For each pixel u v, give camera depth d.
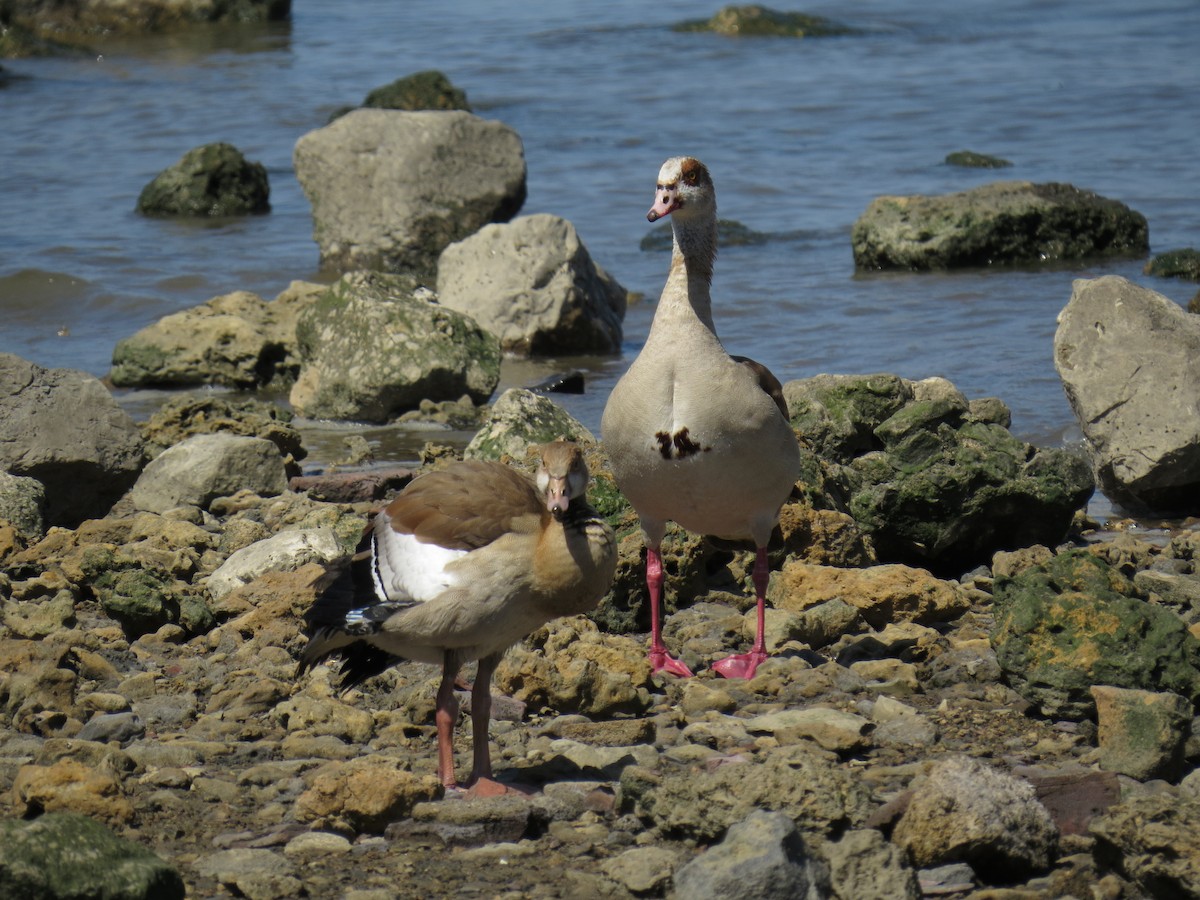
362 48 62.97
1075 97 47.03
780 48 59.91
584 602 8.38
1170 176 36.38
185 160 36.94
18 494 14.16
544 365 24.22
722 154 41.06
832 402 15.69
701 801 7.81
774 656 11.21
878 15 68.31
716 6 72.62
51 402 15.38
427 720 9.89
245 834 8.03
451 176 32.12
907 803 7.81
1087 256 30.45
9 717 9.84
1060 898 7.25
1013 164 38.44
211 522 14.99
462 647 8.41
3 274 29.25
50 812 7.64
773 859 6.86
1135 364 15.38
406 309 21.34
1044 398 19.92
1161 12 65.75
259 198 37.44
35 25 65.44
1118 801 8.12
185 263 31.36
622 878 7.32
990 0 72.25
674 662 11.03
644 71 55.75
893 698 9.93
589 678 10.02
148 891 6.91
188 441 16.16
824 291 27.66
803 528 12.91
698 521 11.20
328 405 21.06
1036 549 13.03
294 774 8.84
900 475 13.45
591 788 8.46
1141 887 7.23
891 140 42.25
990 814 7.52
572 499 8.23
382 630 8.30
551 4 76.38
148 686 10.35
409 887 7.42
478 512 8.35
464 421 20.61
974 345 23.22
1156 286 27.27
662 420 10.84
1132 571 12.87
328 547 12.95
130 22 67.00
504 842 7.92
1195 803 7.36
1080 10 67.75
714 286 28.03
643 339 26.06
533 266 24.97
